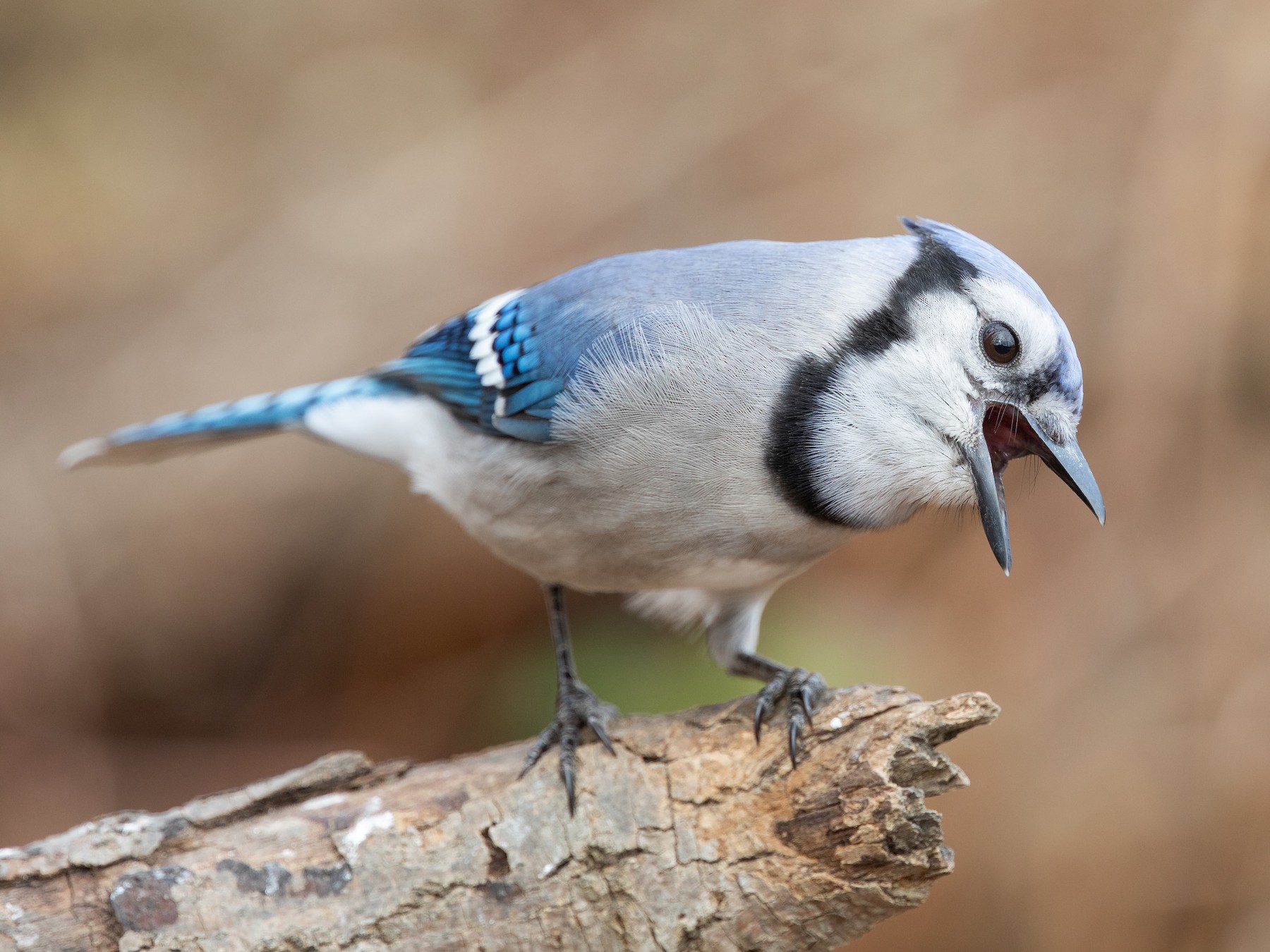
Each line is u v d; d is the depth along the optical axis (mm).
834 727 5082
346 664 11141
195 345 12547
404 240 12867
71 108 14164
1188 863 9648
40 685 10961
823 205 12242
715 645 6789
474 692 10727
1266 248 11055
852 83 12609
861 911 5000
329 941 5055
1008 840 9789
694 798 5223
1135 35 11961
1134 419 10945
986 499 5637
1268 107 11289
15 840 10305
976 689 10195
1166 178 11430
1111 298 11328
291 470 11258
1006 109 12164
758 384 5652
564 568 6453
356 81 14102
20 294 13008
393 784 5531
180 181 13734
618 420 5789
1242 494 10648
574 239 12633
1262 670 10125
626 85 13180
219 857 5156
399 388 7477
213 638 11188
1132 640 10383
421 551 11000
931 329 5691
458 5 14203
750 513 5789
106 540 11250
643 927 5145
